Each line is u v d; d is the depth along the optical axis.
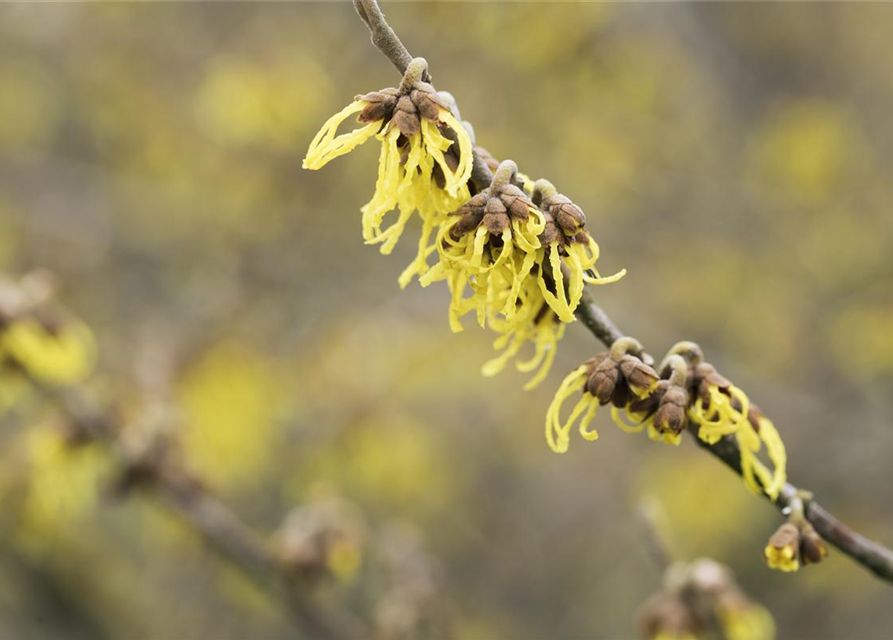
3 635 7.68
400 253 8.66
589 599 8.41
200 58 9.62
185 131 9.30
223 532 4.46
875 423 8.09
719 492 8.22
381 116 2.14
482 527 8.72
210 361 7.50
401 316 8.60
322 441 7.91
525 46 8.56
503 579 8.48
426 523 8.38
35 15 9.80
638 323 8.58
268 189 8.74
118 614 7.85
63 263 8.64
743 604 3.26
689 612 3.25
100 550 7.65
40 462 4.35
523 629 8.16
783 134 8.96
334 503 4.49
